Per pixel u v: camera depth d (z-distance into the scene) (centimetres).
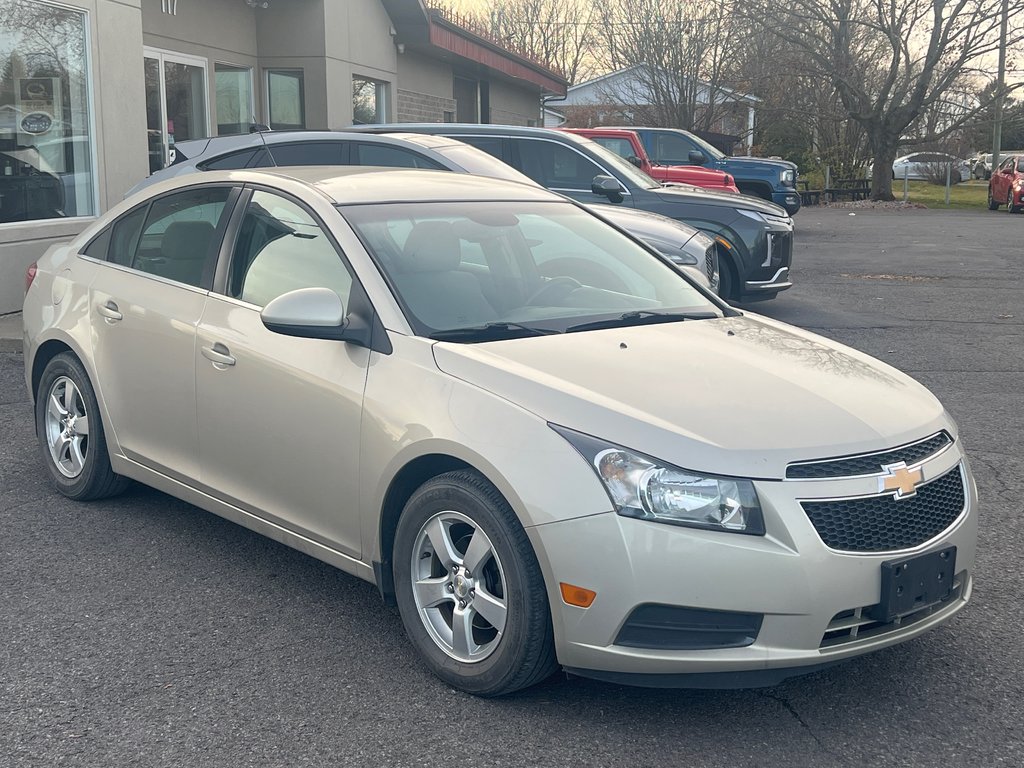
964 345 980
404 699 345
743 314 466
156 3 1384
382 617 408
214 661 370
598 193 1041
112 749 314
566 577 313
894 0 3447
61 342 530
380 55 1847
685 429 318
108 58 1134
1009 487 566
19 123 1024
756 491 308
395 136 902
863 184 3903
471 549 339
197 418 445
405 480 363
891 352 943
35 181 1048
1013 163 3325
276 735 322
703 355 379
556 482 315
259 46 1617
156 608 414
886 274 1555
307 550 407
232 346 422
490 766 307
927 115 3766
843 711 339
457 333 379
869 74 3881
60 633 390
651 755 313
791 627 306
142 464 486
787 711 338
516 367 349
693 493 307
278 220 437
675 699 346
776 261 1096
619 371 354
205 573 449
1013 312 1187
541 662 329
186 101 1468
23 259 1019
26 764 306
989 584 439
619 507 308
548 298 425
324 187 437
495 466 325
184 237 477
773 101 4062
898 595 317
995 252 1898
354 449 373
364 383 372
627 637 312
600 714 336
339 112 1672
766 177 2078
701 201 1080
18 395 741
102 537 488
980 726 330
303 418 392
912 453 337
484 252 431
